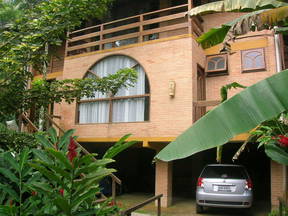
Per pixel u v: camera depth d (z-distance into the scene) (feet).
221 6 14.11
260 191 44.68
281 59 31.73
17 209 10.30
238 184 26.81
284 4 12.55
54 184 11.44
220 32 15.28
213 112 7.73
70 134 12.68
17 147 15.70
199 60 34.06
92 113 36.04
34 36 14.75
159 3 43.11
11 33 15.21
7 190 10.79
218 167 28.48
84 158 9.47
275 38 31.32
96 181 10.36
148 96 32.45
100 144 39.14
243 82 34.40
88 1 16.05
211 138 7.43
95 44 37.19
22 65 15.60
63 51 47.85
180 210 30.27
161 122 30.96
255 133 16.74
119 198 38.73
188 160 46.98
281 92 7.51
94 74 36.19
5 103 15.56
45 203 10.73
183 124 29.78
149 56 32.96
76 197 9.84
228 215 28.40
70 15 15.71
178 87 30.71
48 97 17.19
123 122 33.35
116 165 49.52
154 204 32.96
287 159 13.88
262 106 7.43
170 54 31.78
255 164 45.70
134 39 41.01
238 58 35.14
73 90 18.43
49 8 15.29
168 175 32.19
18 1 33.73
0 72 15.40
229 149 45.88
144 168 50.39
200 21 36.94
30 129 23.22
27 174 11.85
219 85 35.42
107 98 34.91
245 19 12.34
